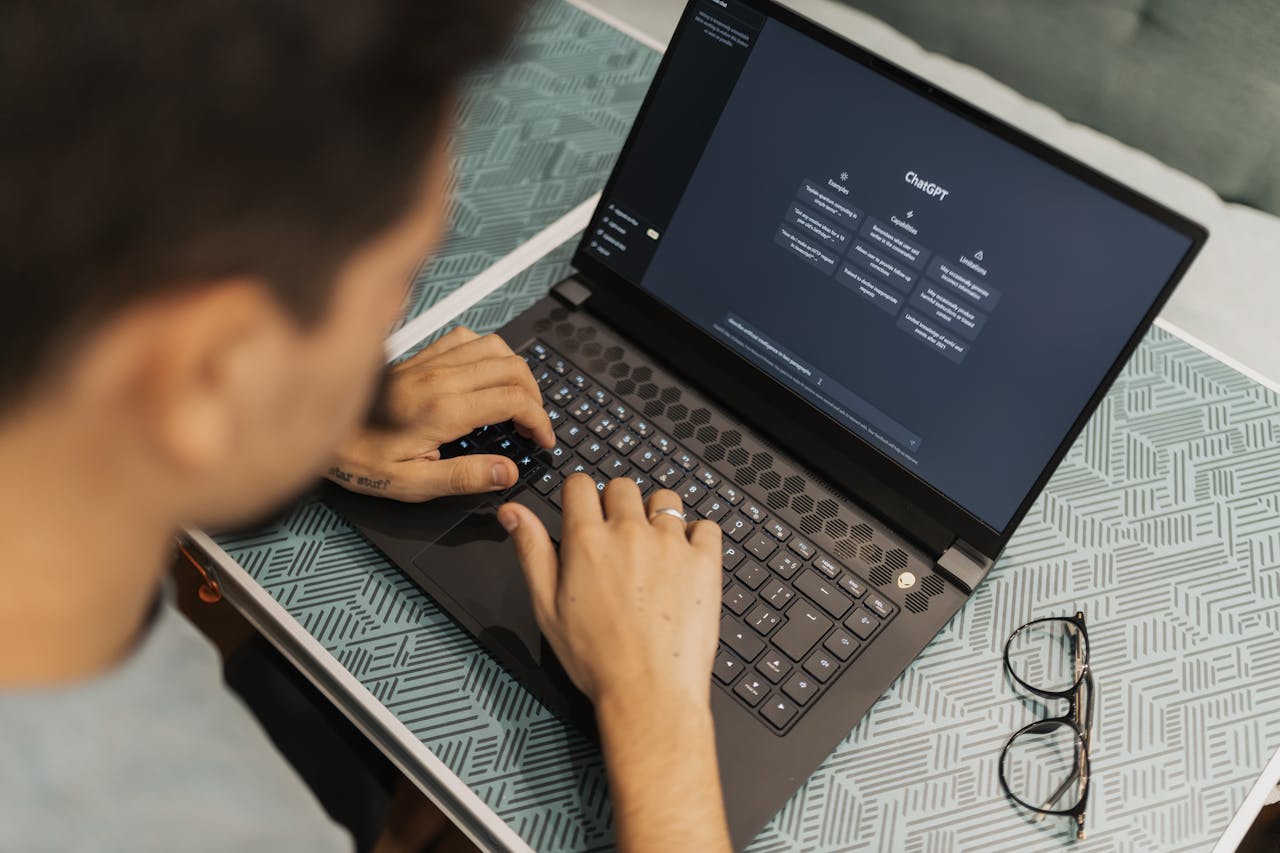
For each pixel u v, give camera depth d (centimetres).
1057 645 80
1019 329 75
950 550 81
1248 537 86
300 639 77
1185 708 77
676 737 63
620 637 67
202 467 30
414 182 29
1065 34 160
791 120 83
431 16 26
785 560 81
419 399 80
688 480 85
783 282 85
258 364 28
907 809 72
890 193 79
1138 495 89
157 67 23
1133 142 160
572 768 72
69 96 23
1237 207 150
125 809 37
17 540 32
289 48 24
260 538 82
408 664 76
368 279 31
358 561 81
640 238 92
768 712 73
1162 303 69
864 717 75
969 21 168
